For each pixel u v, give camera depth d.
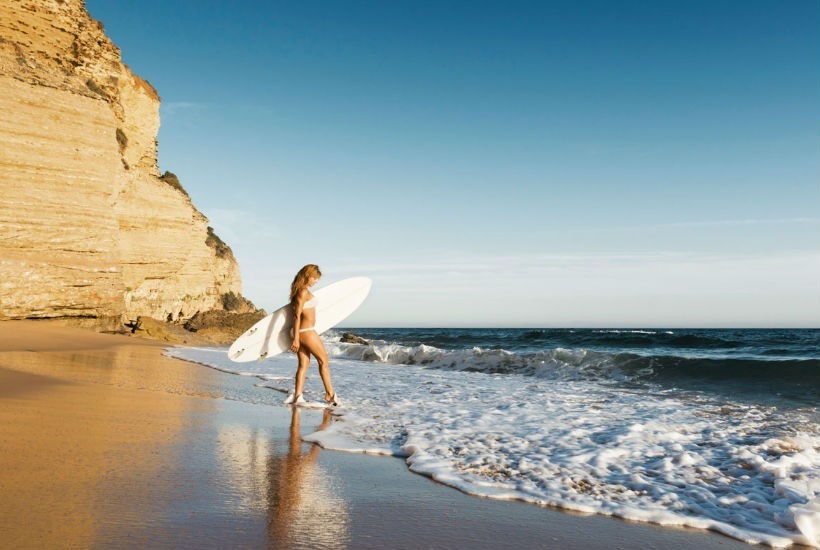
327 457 4.20
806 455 4.33
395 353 16.34
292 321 8.02
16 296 16.64
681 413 6.66
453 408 6.93
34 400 5.61
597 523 2.98
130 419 5.07
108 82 25.80
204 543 2.34
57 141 18.41
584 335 29.55
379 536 2.61
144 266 27.95
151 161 30.31
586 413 6.61
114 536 2.33
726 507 3.27
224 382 9.15
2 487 2.85
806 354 18.77
